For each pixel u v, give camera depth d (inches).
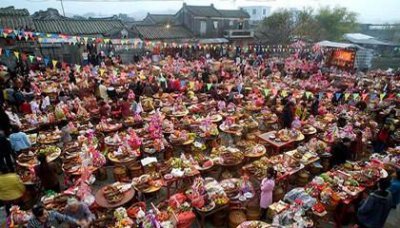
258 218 381.7
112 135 547.5
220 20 1720.0
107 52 1332.4
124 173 455.8
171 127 569.0
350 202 374.6
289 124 639.1
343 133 543.5
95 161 436.1
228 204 366.6
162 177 409.7
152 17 1859.0
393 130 590.2
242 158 463.5
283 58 1572.3
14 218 322.7
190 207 346.6
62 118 609.9
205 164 434.3
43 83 846.5
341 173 413.1
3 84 790.5
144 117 640.4
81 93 816.9
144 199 404.8
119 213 320.8
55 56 1181.1
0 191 364.8
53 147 475.5
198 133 552.4
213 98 804.0
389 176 434.6
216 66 1240.8
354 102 779.4
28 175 406.0
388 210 325.7
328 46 1485.0
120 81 911.7
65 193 367.2
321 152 489.7
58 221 307.1
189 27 1678.2
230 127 587.5
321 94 817.5
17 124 559.8
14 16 1166.3
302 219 322.7
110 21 1435.8
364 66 1537.9
